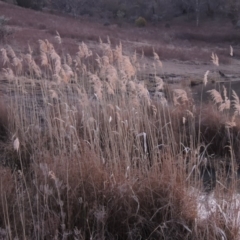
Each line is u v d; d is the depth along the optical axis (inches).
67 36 1277.1
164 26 2380.7
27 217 200.5
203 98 657.0
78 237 187.3
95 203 202.7
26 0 2046.0
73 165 224.7
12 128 327.6
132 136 247.8
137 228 202.7
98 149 235.5
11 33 1011.9
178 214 204.2
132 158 236.4
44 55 275.6
